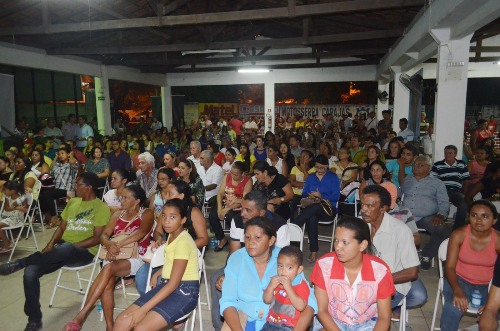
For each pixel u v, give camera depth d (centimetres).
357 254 218
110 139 921
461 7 462
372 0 608
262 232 230
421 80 880
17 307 367
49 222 643
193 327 307
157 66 1432
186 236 281
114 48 970
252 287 240
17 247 532
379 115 1412
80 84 1234
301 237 369
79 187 363
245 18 669
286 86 2203
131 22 723
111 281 309
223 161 768
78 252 351
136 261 329
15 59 885
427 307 360
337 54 1137
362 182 472
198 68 1484
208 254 493
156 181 518
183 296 271
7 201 502
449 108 589
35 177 559
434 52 682
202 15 692
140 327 251
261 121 1756
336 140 1071
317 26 1052
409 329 312
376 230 287
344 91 2155
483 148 559
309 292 231
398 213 354
